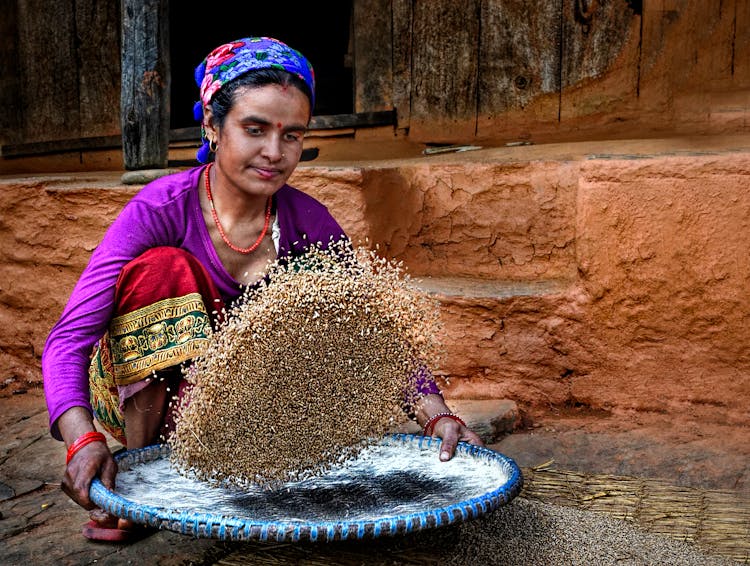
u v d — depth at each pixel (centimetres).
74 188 367
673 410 301
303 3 784
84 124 601
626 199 298
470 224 358
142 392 212
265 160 198
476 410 301
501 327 319
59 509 240
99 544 213
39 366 387
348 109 728
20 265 385
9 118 630
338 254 213
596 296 306
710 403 297
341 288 193
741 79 448
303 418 196
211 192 215
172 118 710
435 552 199
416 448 221
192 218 213
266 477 197
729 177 285
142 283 204
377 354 198
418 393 212
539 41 490
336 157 515
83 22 589
